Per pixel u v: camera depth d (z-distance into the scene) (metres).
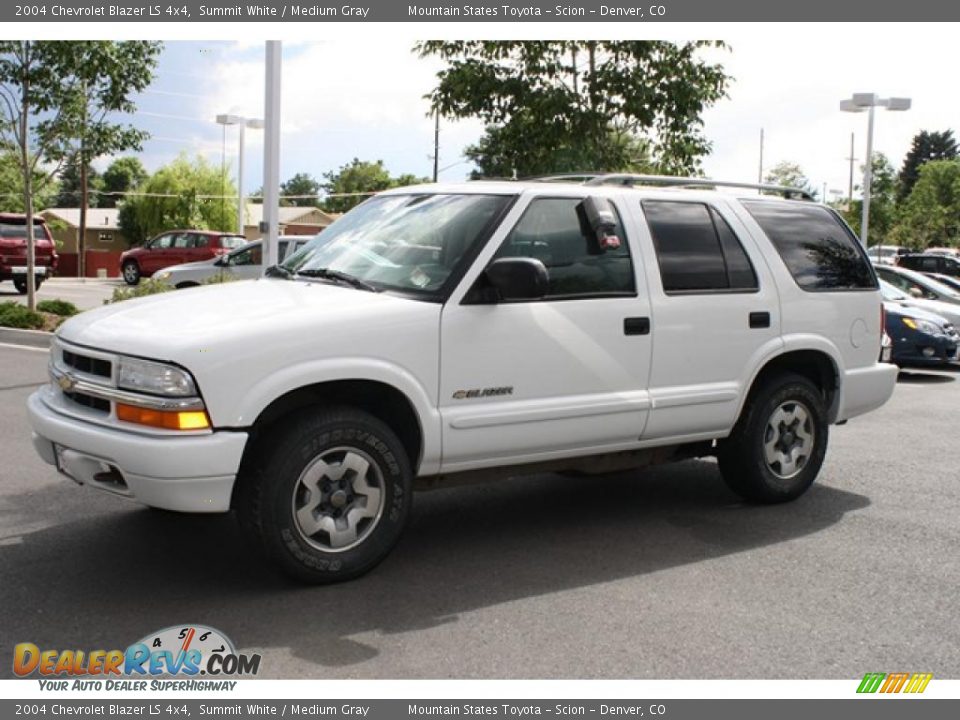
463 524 5.85
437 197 5.44
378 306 4.73
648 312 5.53
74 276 44.22
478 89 11.69
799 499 6.55
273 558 4.53
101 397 4.49
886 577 5.01
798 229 6.43
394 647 4.05
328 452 4.59
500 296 5.01
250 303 4.75
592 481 6.98
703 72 11.70
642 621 4.38
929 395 12.11
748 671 3.90
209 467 4.25
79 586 4.65
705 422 5.81
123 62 15.02
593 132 11.59
